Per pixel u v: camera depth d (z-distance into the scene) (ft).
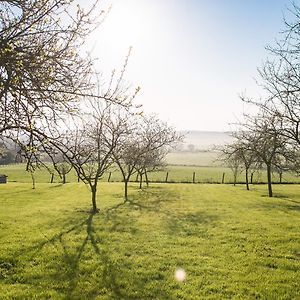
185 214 69.26
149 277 32.68
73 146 22.85
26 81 19.95
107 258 38.29
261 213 70.79
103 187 133.28
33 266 35.32
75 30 21.22
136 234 50.39
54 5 20.12
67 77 21.27
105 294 28.89
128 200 92.17
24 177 195.93
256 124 89.61
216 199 95.35
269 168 103.24
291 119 56.59
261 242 46.09
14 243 44.21
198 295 28.78
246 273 34.01
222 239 47.83
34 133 21.15
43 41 20.58
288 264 36.60
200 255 40.04
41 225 56.65
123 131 74.54
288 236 49.49
